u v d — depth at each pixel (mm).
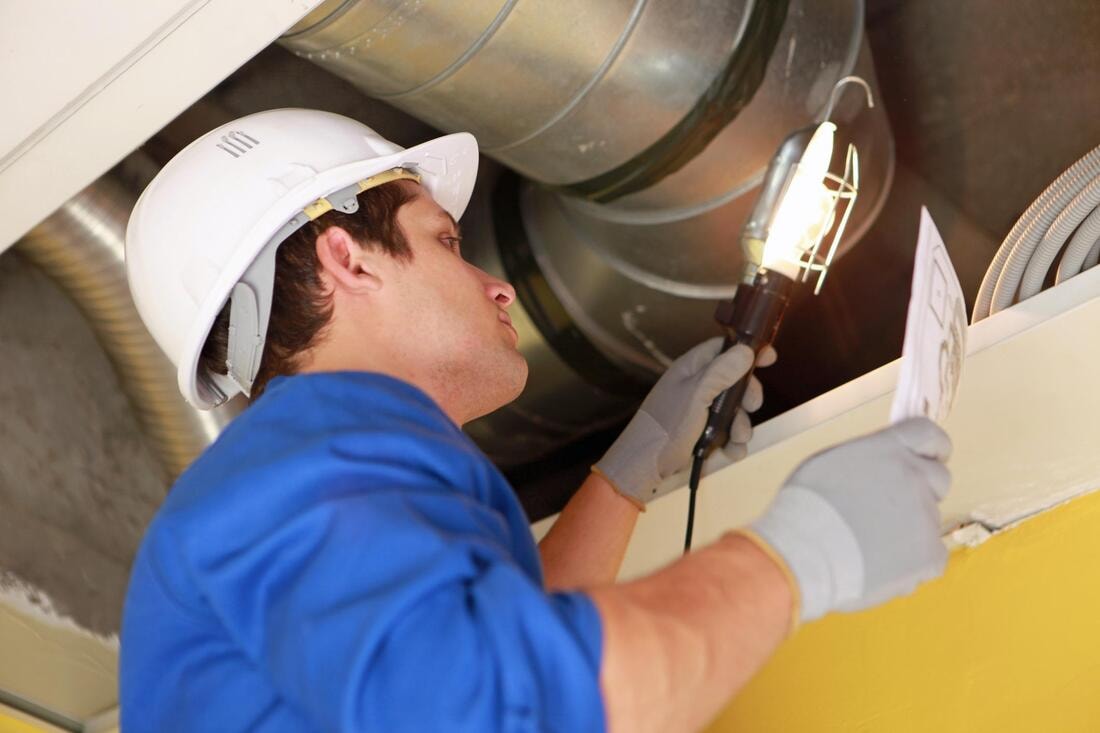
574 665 646
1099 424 1156
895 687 1326
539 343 2023
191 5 1186
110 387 2070
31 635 1812
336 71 1424
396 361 997
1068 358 1121
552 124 1484
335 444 754
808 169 1209
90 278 1666
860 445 795
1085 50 2004
